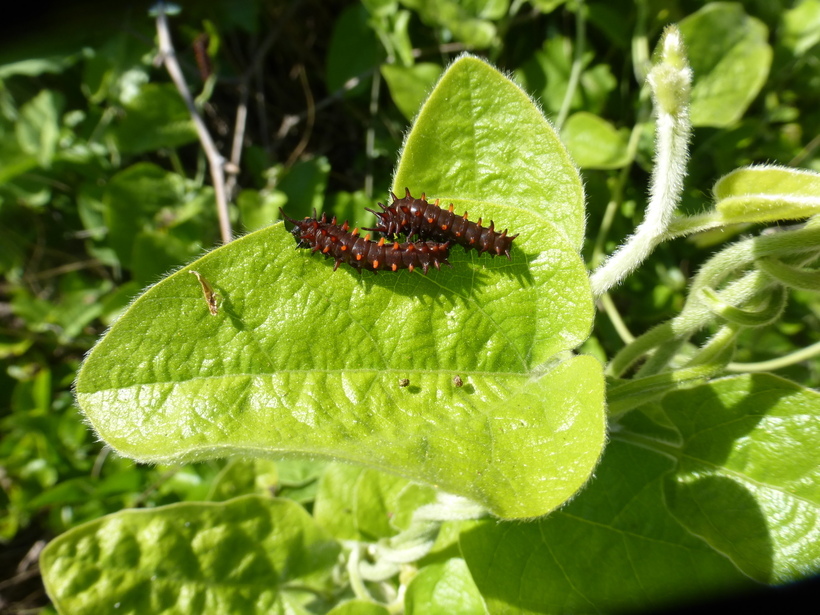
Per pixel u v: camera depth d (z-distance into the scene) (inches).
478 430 2.8
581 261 3.1
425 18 6.8
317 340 3.0
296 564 5.0
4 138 7.9
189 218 7.6
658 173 3.1
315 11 8.0
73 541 4.6
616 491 4.0
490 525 4.0
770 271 3.3
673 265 7.0
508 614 3.8
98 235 8.3
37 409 8.2
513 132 3.3
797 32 7.1
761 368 5.3
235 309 2.9
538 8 7.2
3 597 8.7
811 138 7.3
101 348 2.8
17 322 9.0
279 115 8.6
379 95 8.0
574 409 2.7
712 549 3.9
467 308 3.1
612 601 3.8
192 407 2.8
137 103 7.5
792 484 3.7
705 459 3.9
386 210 3.2
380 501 5.2
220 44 8.0
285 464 6.5
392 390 3.0
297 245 3.1
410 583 4.5
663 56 2.9
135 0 7.5
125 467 7.7
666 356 4.0
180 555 4.8
